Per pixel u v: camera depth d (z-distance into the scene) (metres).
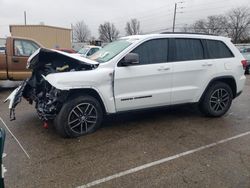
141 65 5.00
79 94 4.72
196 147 4.44
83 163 3.87
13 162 3.86
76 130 4.76
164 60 5.24
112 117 5.91
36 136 4.83
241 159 4.03
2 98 8.11
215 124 5.59
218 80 5.90
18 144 4.48
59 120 4.59
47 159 3.97
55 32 31.34
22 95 5.50
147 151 4.27
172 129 5.26
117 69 4.81
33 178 3.47
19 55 9.00
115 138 4.76
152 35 5.17
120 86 4.87
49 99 4.75
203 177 3.53
